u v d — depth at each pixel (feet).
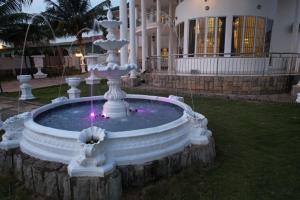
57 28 64.13
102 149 7.79
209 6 30.17
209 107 21.18
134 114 14.44
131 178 8.07
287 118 17.46
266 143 12.60
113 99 13.57
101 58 39.65
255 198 7.82
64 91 31.40
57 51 69.36
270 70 32.37
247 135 13.89
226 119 17.35
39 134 8.80
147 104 17.46
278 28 38.24
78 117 13.79
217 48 30.78
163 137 8.94
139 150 8.32
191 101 23.65
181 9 34.22
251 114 18.67
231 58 30.40
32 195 7.98
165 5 45.85
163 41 53.98
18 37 49.90
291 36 37.65
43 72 57.41
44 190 7.82
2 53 61.67
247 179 8.89
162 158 8.63
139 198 7.69
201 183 8.53
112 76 12.92
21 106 21.99
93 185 7.22
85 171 7.32
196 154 9.42
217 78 27.07
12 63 57.16
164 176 8.67
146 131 8.65
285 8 37.42
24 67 57.72
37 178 7.91
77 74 60.54
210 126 15.67
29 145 9.11
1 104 22.98
